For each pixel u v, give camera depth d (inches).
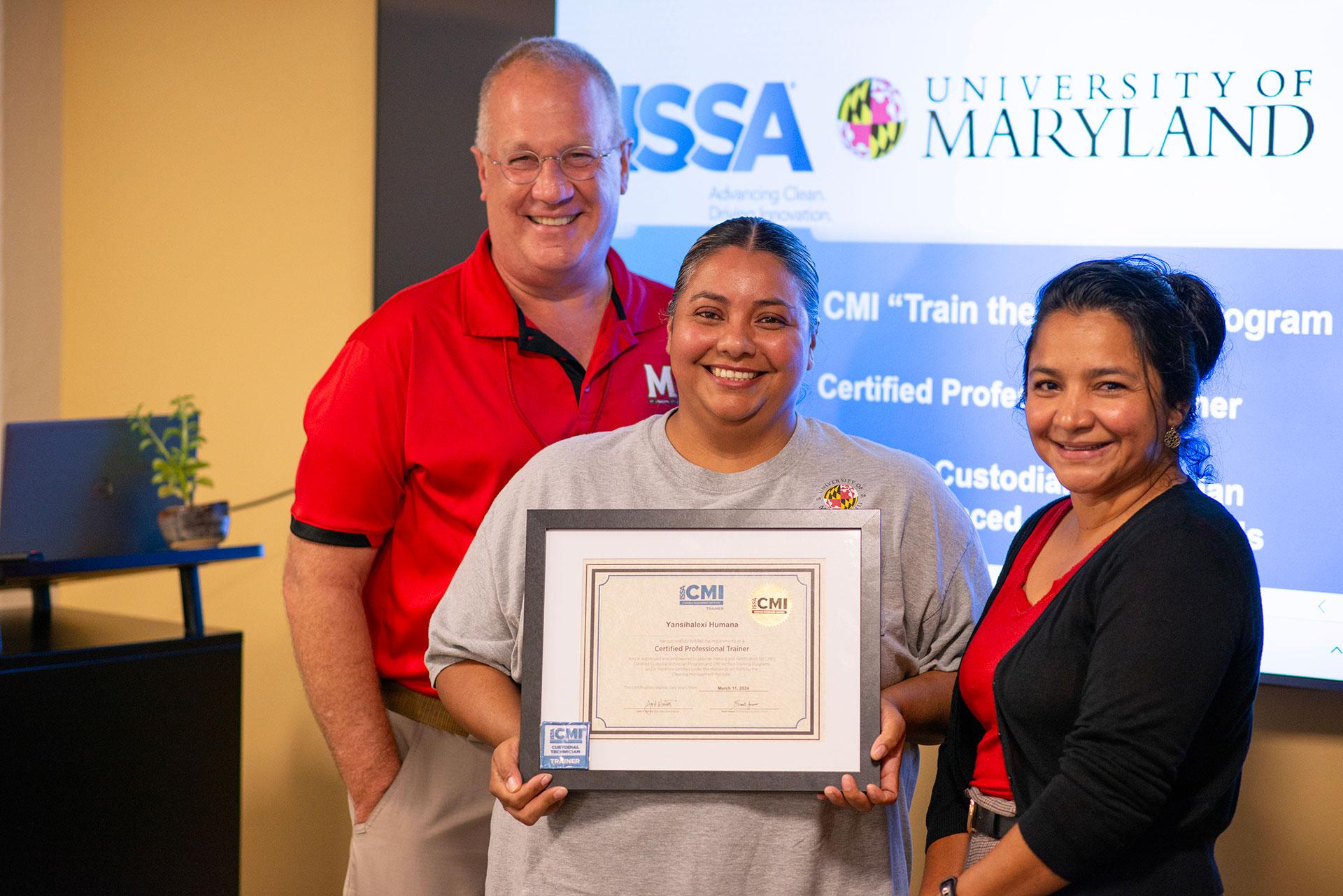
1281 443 93.0
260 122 125.3
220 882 102.3
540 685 55.6
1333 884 95.5
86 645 95.9
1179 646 47.7
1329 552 92.2
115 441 107.7
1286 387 92.8
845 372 103.0
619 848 55.4
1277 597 93.4
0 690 89.7
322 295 123.1
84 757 94.2
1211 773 51.1
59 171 135.3
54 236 135.3
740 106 104.7
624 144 80.8
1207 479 56.1
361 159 121.0
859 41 101.7
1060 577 54.6
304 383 124.3
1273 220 92.8
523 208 76.2
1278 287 92.8
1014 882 50.1
